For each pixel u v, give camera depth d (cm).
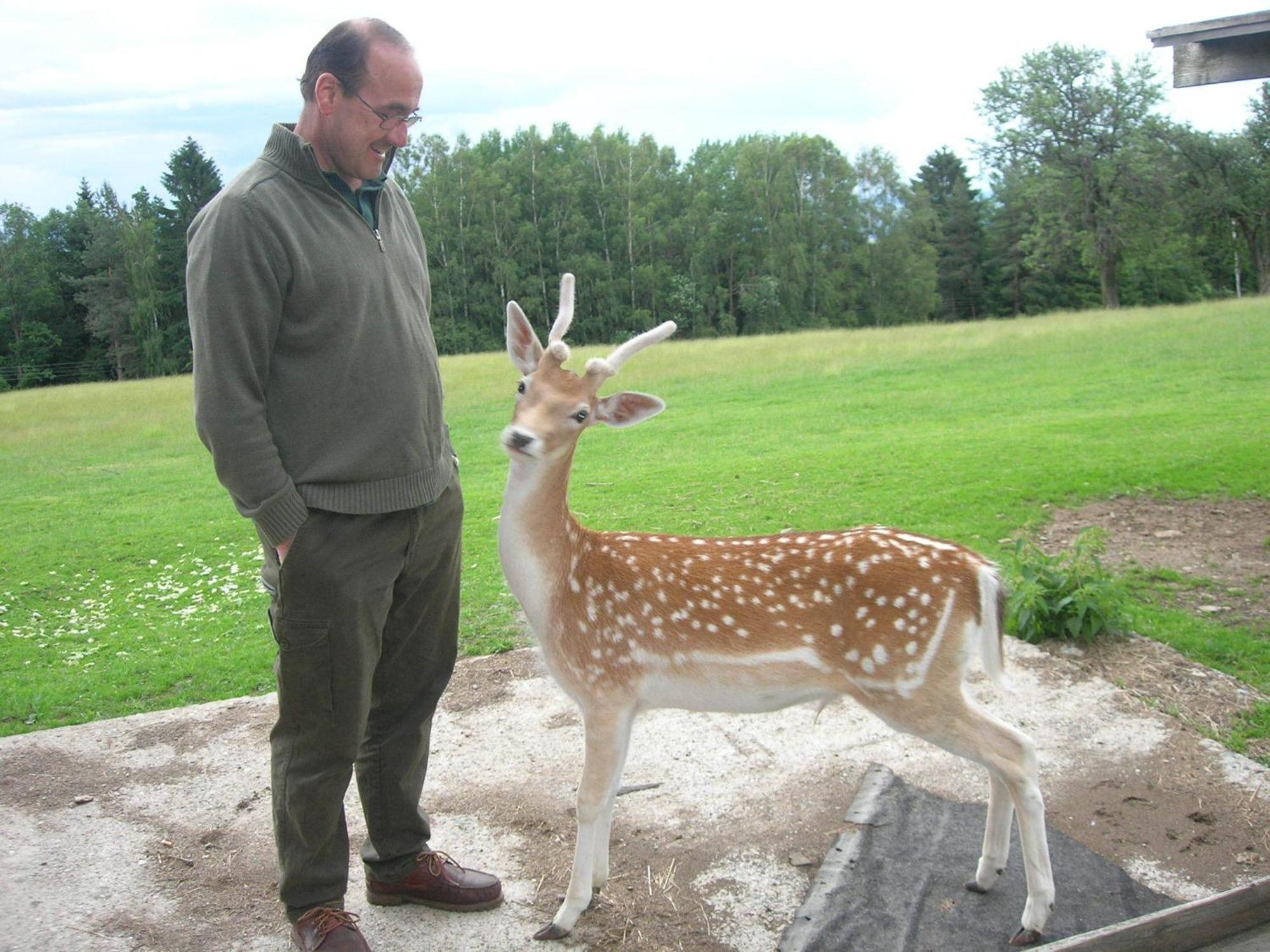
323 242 266
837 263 6362
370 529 282
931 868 336
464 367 2144
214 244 251
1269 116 4844
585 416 310
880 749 422
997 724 299
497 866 353
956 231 6912
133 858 360
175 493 1131
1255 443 896
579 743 436
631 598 314
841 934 305
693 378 1827
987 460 934
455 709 471
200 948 313
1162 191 4644
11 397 2191
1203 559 636
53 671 565
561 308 328
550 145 5953
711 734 438
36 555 845
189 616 657
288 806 288
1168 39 620
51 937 317
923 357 1902
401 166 5706
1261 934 261
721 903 329
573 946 310
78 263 5900
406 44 268
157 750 440
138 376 5488
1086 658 493
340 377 271
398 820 322
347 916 297
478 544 771
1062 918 308
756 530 764
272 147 266
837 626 307
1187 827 360
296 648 277
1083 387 1422
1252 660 486
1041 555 546
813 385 1664
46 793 405
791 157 6325
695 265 5875
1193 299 5994
